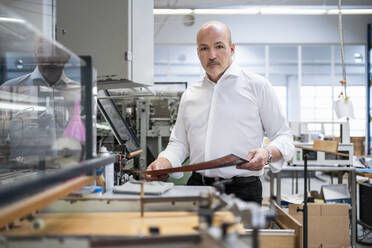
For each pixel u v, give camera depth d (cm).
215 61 151
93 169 95
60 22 176
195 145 163
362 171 302
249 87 158
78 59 102
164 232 79
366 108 711
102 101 233
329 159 325
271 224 175
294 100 748
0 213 63
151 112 302
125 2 170
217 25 151
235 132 155
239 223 82
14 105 124
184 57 739
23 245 71
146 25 196
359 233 337
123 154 192
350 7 495
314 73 743
